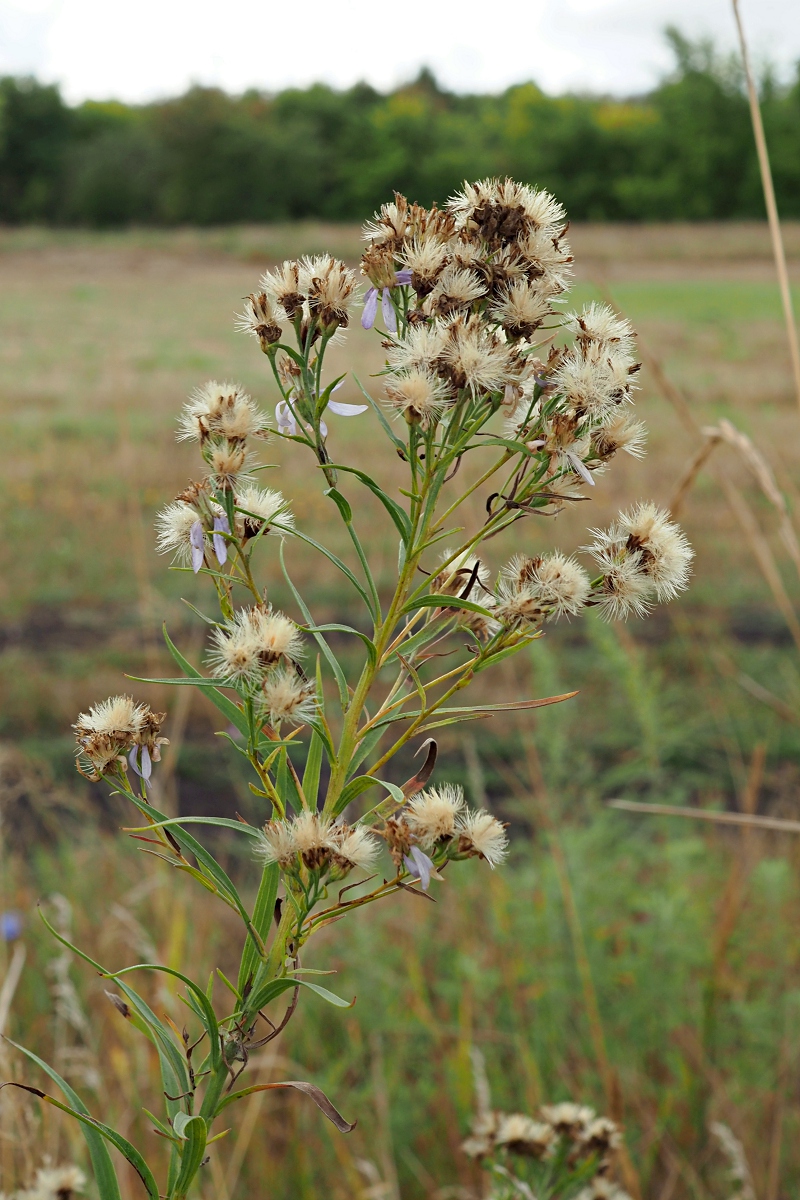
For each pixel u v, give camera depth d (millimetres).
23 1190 1765
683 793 4406
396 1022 3555
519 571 1338
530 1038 3617
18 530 10719
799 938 3941
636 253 49688
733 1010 3555
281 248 56469
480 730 6613
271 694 1189
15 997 3676
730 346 24297
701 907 3875
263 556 9664
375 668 1277
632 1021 3619
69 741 6621
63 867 4723
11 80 72375
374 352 16688
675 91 58812
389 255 1321
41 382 20578
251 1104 2918
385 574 9102
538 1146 2059
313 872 1191
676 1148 3260
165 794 4371
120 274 49281
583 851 3861
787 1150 3205
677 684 6914
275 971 1232
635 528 1366
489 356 1256
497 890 4113
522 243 1321
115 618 8836
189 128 69000
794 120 56938
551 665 4145
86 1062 3121
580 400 1286
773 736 6098
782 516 2586
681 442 13898
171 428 15625
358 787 1245
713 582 9461
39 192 72375
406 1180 3189
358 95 77875
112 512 11234
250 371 22031
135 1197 2715
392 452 12938
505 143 67188
